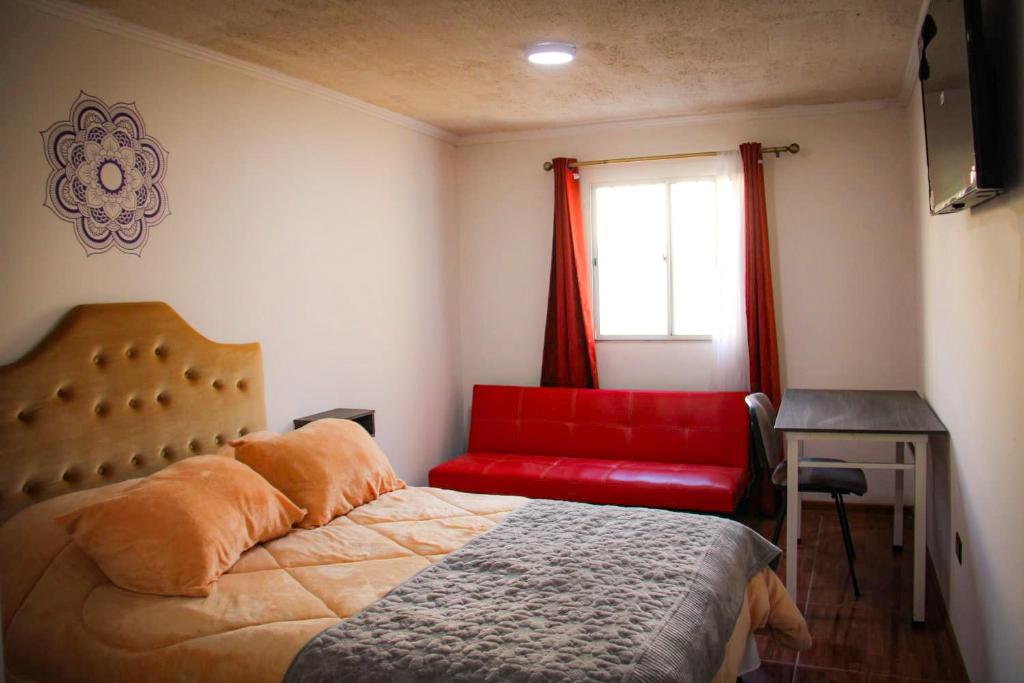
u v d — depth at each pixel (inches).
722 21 117.6
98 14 108.3
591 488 161.0
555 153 200.2
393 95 160.9
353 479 118.6
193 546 89.9
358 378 166.7
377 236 173.3
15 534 92.1
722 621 86.4
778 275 184.4
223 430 125.9
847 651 115.6
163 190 120.6
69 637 84.0
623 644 72.8
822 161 179.5
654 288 197.2
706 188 190.7
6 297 98.6
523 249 204.8
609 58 136.2
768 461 140.9
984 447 90.1
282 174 145.0
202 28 116.1
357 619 80.5
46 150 103.0
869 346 179.3
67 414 102.8
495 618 79.3
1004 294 76.9
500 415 194.7
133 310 112.2
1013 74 66.6
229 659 76.7
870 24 120.6
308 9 108.9
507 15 112.9
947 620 120.5
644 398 183.5
